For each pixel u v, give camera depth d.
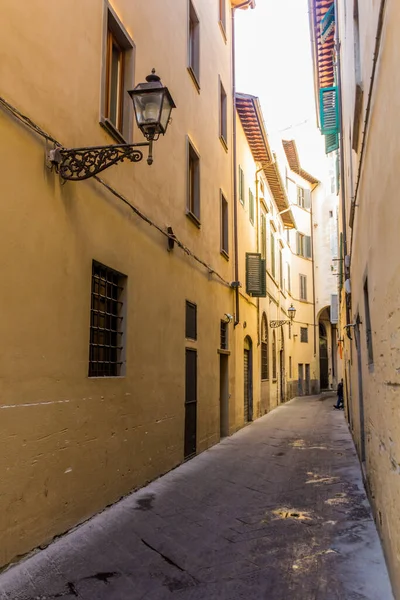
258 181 20.34
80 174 5.69
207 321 11.70
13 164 4.49
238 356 15.64
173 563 4.65
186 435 9.91
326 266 38.19
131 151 5.14
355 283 8.62
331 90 13.73
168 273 8.84
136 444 7.24
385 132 3.52
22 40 4.67
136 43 7.55
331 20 13.30
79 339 5.62
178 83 9.84
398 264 3.12
